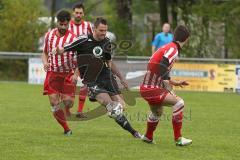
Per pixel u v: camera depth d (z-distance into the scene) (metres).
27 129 27.19
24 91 45.53
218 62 51.03
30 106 36.09
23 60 60.50
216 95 47.31
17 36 61.53
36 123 29.25
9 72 60.56
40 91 45.84
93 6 73.06
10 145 22.89
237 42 65.00
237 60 50.97
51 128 27.70
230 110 37.31
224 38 65.12
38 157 20.70
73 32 28.48
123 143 23.88
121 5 69.19
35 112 33.38
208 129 28.81
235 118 33.34
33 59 52.59
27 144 23.20
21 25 61.41
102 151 22.06
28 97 41.16
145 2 82.94
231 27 65.12
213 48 64.62
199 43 64.25
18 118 30.83
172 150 22.61
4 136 25.03
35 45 62.28
